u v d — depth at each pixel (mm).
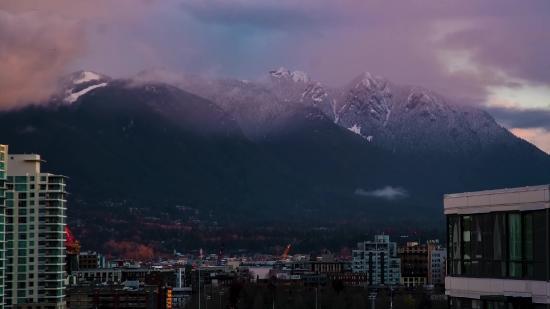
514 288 94125
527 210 92688
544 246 90312
